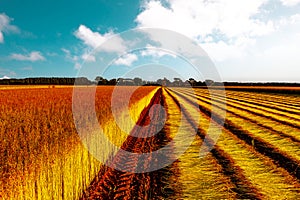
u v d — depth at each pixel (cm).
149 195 970
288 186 1045
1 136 1000
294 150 1530
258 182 1083
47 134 1069
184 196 972
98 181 1095
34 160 786
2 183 670
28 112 1586
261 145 1652
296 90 7906
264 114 3102
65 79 14525
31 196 704
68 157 893
